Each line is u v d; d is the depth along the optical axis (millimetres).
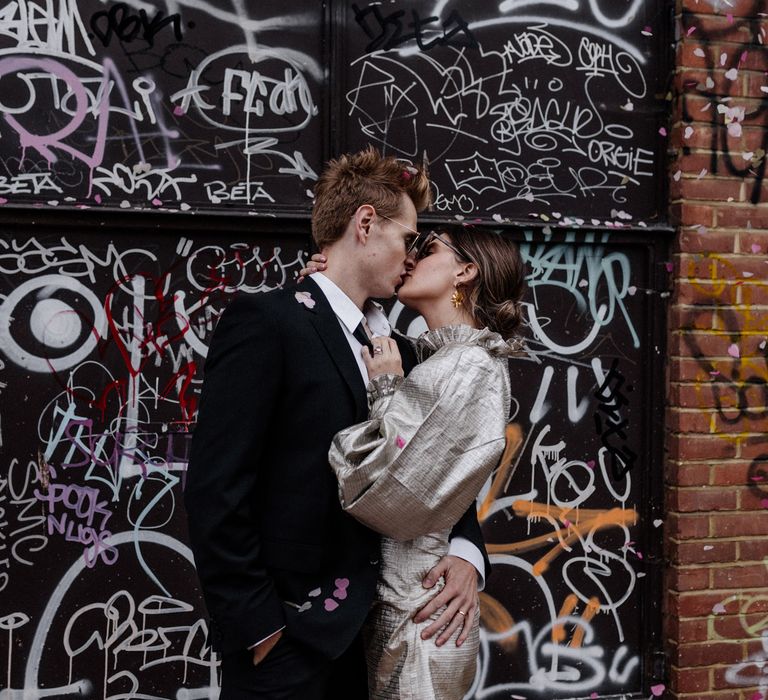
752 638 3475
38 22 2918
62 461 2988
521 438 3402
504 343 2102
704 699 3428
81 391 3000
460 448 1935
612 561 3479
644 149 3473
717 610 3434
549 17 3379
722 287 3443
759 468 3477
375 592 2059
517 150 3354
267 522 2021
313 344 2037
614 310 3482
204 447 1947
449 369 1974
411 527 1945
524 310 3402
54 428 2980
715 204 3432
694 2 3404
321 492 2010
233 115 3100
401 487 1896
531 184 3367
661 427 3492
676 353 3428
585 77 3416
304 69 3162
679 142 3412
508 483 3389
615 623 3480
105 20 2977
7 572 2951
